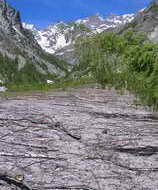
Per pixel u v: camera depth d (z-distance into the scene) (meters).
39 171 8.13
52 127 11.10
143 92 17.09
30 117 11.81
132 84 19.09
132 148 10.06
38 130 10.65
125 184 8.03
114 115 13.98
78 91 22.12
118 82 21.55
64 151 9.34
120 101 17.66
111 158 9.29
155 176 8.55
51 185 7.65
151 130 11.97
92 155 9.32
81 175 8.19
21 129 10.53
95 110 14.58
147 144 10.38
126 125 12.45
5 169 8.01
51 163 8.56
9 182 7.59
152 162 9.27
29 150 9.12
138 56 18.34
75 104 15.74
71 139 10.30
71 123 11.78
